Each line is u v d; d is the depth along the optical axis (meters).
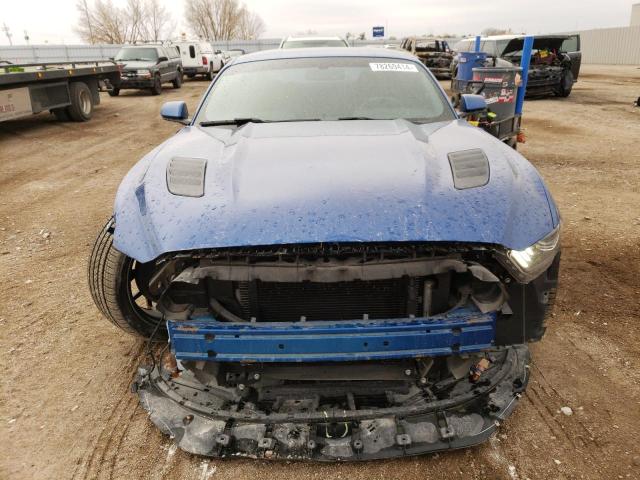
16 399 2.70
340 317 2.24
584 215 5.32
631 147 8.70
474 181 2.22
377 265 2.01
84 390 2.76
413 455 2.18
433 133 2.80
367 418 2.23
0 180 7.20
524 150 8.59
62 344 3.18
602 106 13.95
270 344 2.10
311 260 2.04
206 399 2.45
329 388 2.38
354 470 2.21
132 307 2.86
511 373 2.57
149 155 2.79
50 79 11.02
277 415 2.26
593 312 3.43
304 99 3.26
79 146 9.53
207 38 55.78
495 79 7.11
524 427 2.43
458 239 1.96
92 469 2.25
